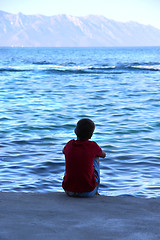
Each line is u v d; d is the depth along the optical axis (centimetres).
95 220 273
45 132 1018
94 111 1444
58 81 2961
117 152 793
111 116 1320
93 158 373
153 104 1662
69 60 7294
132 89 2370
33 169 661
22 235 228
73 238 227
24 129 1061
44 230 241
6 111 1417
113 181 595
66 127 1101
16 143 875
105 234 237
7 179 600
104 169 665
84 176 366
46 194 382
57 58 8550
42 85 2605
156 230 249
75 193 368
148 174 635
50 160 722
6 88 2364
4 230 237
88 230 245
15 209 302
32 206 318
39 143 878
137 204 341
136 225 260
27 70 4241
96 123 1174
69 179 371
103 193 535
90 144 375
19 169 659
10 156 750
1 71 4047
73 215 287
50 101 1753
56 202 340
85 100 1808
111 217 284
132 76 3547
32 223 257
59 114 1355
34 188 557
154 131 1040
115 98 1902
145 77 3431
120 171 653
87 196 369
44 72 3962
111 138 945
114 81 3002
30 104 1633
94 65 5378
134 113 1395
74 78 3291
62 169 664
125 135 984
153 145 862
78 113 1388
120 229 249
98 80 3094
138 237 232
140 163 704
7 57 9175
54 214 288
